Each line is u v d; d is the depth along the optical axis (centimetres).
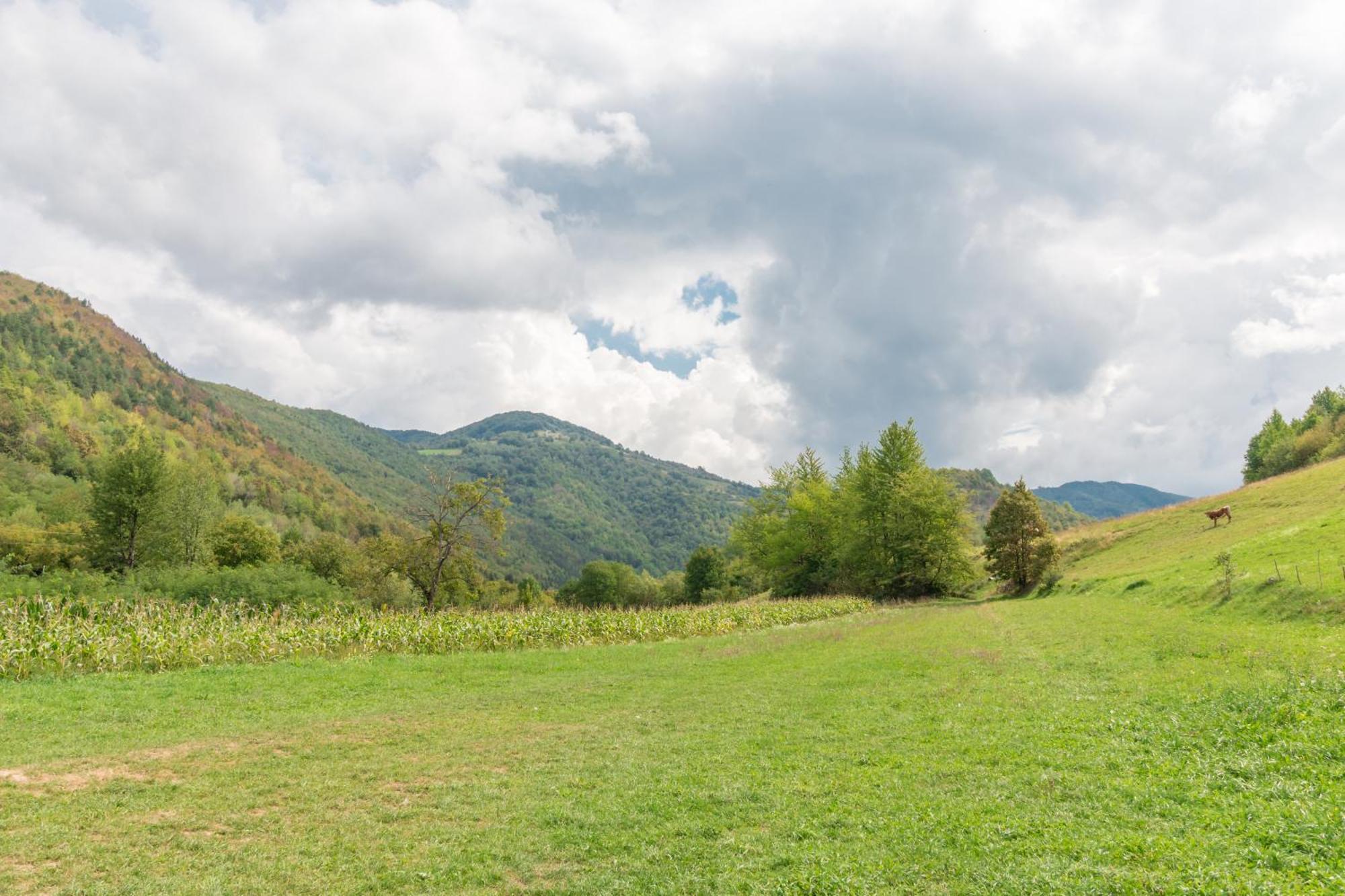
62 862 909
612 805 1146
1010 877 763
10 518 8469
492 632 3338
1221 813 882
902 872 818
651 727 1720
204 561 7112
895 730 1526
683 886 841
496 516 5584
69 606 2670
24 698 1855
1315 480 5912
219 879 874
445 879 888
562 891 851
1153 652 2111
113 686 2067
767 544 8681
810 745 1458
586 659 2964
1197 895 677
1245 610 2589
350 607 4425
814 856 891
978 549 8156
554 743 1573
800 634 3825
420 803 1177
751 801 1134
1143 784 1020
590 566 13362
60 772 1284
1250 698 1352
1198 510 6644
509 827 1059
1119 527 7294
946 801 1042
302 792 1219
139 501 6103
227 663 2577
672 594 13662
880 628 3853
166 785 1231
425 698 2131
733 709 1892
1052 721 1457
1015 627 3309
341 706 1981
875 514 7238
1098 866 761
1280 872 708
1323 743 1066
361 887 865
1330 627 2059
